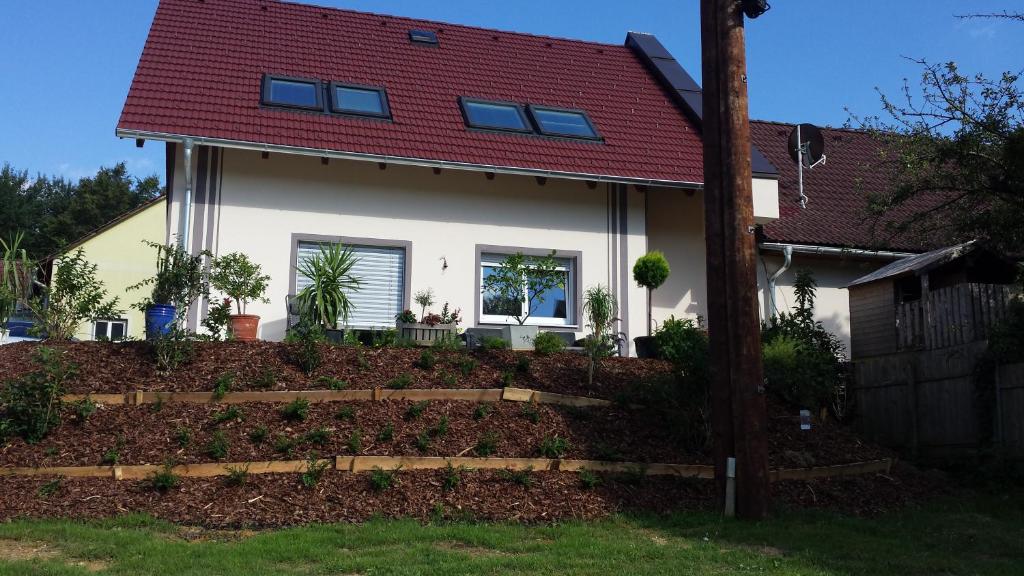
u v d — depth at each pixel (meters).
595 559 6.77
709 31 9.22
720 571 6.57
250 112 14.51
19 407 8.86
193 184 14.00
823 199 18.22
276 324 14.06
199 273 11.93
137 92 14.28
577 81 18.69
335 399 9.96
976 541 7.93
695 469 9.51
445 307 13.70
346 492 8.27
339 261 12.48
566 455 9.35
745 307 8.70
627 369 12.12
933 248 15.77
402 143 14.70
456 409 9.99
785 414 11.91
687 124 17.77
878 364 13.22
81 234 46.59
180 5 17.41
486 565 6.48
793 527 8.13
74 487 8.06
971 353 11.73
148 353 10.77
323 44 17.48
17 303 12.50
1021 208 10.96
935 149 11.62
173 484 8.14
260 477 8.42
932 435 12.22
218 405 9.71
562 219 15.72
